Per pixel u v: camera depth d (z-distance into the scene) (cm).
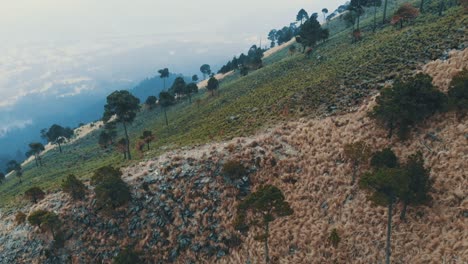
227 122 6900
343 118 4678
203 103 11331
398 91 3716
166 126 10250
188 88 13188
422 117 3672
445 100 3609
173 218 4216
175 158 5012
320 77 6881
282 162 4325
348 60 7225
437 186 3025
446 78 4031
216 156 4734
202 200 4256
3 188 10594
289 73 9225
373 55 6531
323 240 3272
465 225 2631
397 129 3869
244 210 3441
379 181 2662
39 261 4266
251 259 3462
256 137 5200
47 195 5638
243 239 3722
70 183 4806
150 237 4134
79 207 4734
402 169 2797
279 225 3650
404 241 2848
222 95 11006
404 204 2942
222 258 3678
